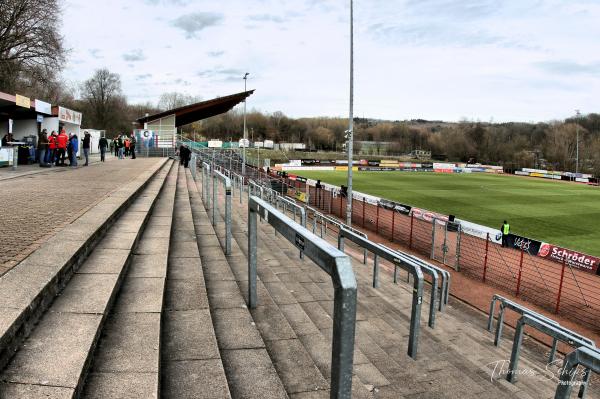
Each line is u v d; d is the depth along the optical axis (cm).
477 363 552
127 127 8731
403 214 2416
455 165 7681
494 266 1501
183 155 2527
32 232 470
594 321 1070
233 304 418
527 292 1255
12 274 314
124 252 447
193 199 1208
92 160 2248
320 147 12188
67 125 2375
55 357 230
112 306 330
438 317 745
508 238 1745
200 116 4100
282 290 559
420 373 454
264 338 376
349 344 191
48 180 1099
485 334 757
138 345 269
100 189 904
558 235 2152
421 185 4562
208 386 252
